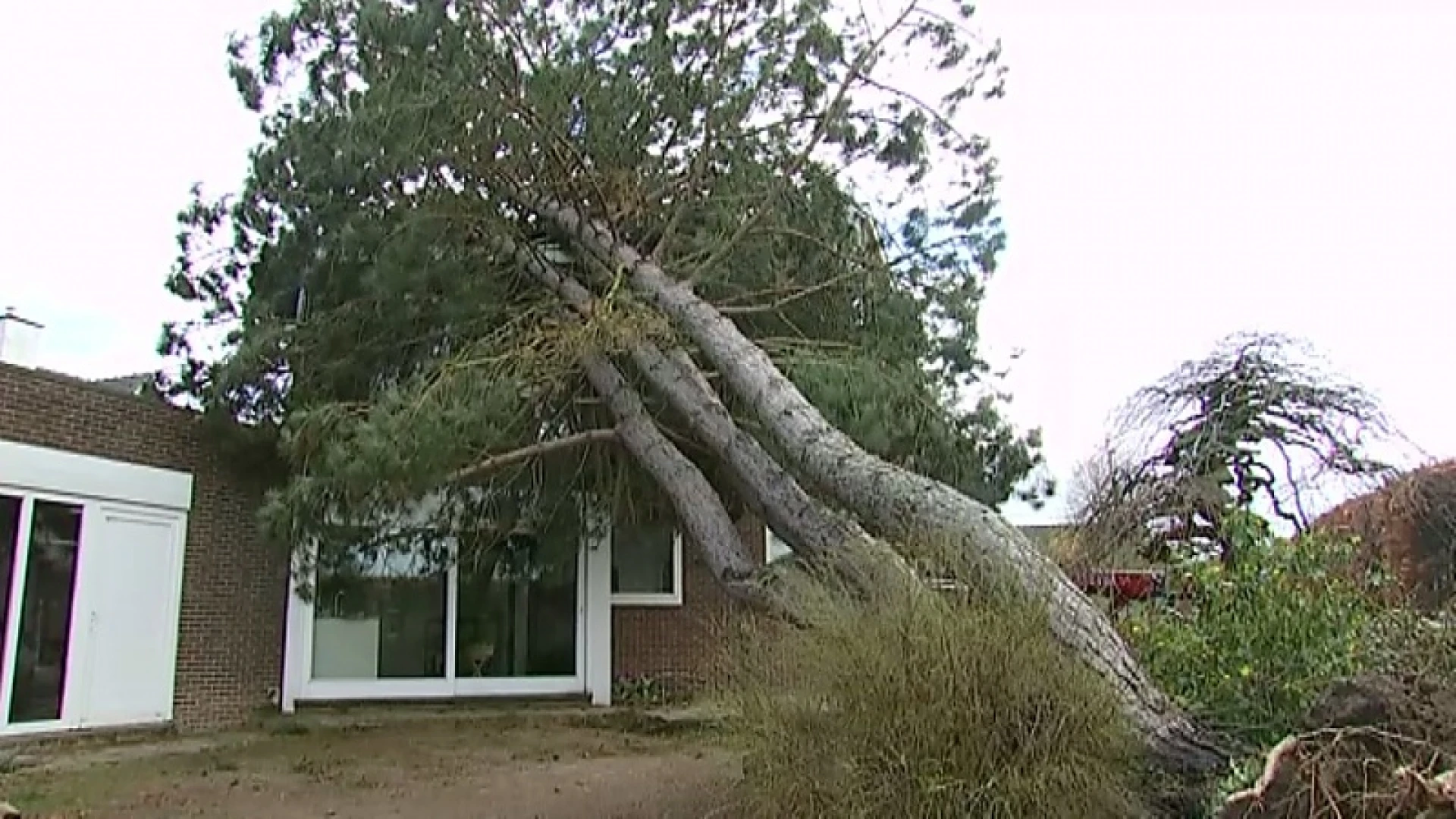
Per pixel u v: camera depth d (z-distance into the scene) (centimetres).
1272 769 497
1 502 1154
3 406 1156
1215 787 572
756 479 1005
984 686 574
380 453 1048
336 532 1212
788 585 770
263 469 1441
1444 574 866
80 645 1218
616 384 1209
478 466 1162
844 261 1314
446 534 1388
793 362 1198
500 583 1630
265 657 1460
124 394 1298
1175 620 718
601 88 1211
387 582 1518
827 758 595
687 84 1252
